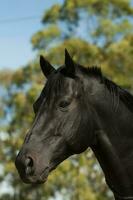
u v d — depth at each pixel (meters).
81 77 4.45
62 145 4.24
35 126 4.25
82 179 18.58
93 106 4.39
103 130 4.39
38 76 20.38
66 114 4.26
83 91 4.38
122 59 19.77
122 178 4.36
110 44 20.55
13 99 20.92
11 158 20.55
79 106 4.32
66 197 19.73
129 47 19.86
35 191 20.94
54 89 4.30
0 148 20.61
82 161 18.72
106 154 4.38
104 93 4.45
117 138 4.41
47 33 20.09
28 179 4.11
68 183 19.06
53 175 18.33
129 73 19.86
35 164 4.12
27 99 19.97
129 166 4.38
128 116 4.47
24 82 20.75
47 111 4.26
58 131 4.23
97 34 20.66
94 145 4.43
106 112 4.41
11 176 20.95
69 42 19.62
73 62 4.34
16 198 21.25
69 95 4.29
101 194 19.59
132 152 4.41
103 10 20.77
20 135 20.45
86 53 19.78
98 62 19.91
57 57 19.58
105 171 4.45
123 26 20.52
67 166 18.33
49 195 20.14
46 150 4.19
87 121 4.34
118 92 4.51
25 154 4.14
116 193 4.38
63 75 4.37
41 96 4.37
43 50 19.95
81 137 4.29
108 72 19.59
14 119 20.53
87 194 18.61
